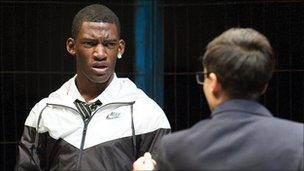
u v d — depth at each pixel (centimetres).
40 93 569
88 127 353
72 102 358
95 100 359
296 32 548
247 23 555
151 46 570
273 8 551
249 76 246
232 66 246
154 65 571
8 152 573
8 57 567
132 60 573
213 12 562
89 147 348
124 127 352
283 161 237
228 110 249
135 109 358
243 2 555
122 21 571
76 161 346
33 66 569
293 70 551
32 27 567
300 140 242
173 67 572
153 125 356
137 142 354
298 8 546
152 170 296
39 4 566
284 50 552
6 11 564
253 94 252
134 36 572
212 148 240
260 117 248
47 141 361
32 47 568
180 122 573
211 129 245
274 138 241
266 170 235
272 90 557
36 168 361
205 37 564
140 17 571
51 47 568
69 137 352
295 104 553
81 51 352
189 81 568
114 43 354
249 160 236
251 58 246
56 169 353
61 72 568
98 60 349
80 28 350
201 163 238
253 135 241
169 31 572
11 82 569
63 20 567
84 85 364
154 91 571
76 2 568
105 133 350
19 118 571
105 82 363
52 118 359
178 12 570
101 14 351
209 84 257
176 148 245
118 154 347
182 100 571
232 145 239
